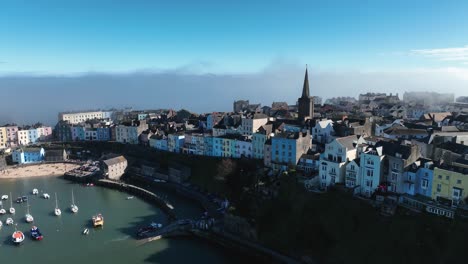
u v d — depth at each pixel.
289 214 107.44
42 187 165.75
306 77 189.38
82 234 114.19
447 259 79.44
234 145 164.25
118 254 101.62
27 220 123.44
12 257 100.56
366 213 94.75
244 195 121.50
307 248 98.94
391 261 84.62
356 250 90.75
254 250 102.94
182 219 122.81
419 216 88.19
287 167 133.00
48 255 101.38
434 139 124.44
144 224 121.88
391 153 101.56
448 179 89.75
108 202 144.75
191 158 174.62
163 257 100.44
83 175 177.62
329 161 112.12
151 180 168.75
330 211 99.81
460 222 81.88
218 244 108.44
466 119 178.88
